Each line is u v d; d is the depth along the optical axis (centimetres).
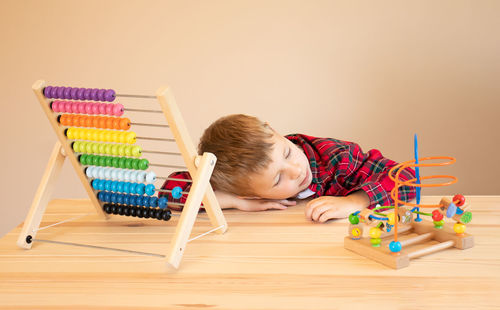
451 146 269
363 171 159
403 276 94
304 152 166
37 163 291
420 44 261
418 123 268
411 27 259
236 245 115
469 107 265
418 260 100
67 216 145
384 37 261
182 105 276
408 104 266
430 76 263
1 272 106
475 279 91
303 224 128
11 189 294
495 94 263
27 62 281
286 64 268
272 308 85
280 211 142
